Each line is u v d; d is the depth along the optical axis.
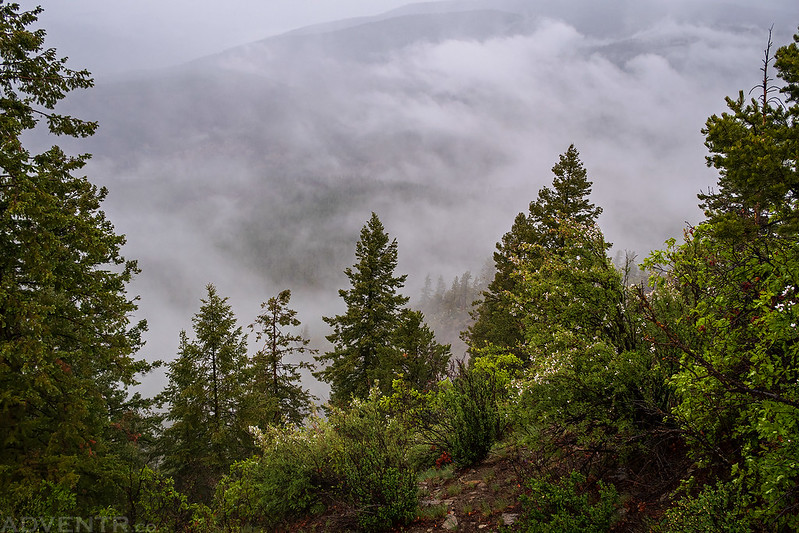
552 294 6.91
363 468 6.51
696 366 4.07
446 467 8.16
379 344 23.34
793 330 3.36
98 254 9.84
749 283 4.32
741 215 6.15
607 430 5.59
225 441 17.98
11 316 8.27
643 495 4.76
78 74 9.77
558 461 5.87
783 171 5.83
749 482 3.55
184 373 18.31
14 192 7.87
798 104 7.30
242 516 7.50
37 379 7.79
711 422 4.23
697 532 3.59
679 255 5.45
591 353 5.92
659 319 5.89
